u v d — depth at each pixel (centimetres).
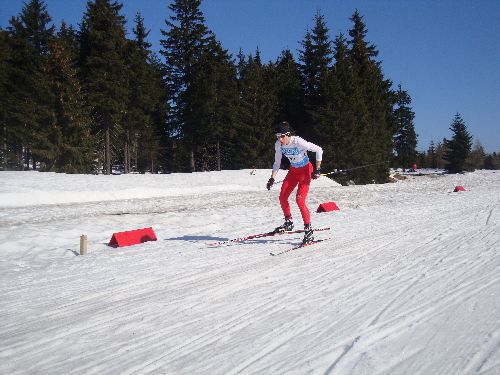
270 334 252
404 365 197
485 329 227
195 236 807
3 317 341
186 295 362
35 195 1608
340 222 841
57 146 3362
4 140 3662
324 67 3925
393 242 543
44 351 256
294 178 625
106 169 3603
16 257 680
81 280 473
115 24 3634
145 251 657
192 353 235
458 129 5712
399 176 4444
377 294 313
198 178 2489
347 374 194
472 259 400
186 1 4116
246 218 1090
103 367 226
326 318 271
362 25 4612
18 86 3681
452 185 2555
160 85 4438
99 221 1088
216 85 4184
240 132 4306
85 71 3756
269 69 4597
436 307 271
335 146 3688
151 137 4269
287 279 387
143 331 279
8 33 4053
